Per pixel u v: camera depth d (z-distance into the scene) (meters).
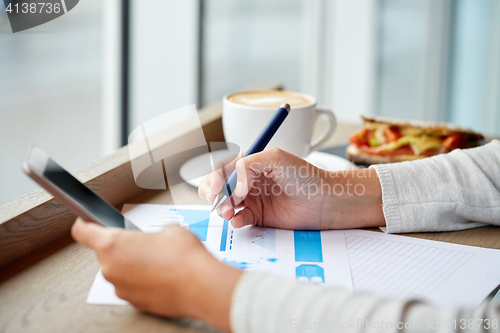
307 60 3.07
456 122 2.77
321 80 3.00
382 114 2.88
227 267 0.35
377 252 0.49
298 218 0.55
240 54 3.35
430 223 0.54
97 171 0.57
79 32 3.60
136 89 2.27
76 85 3.63
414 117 2.84
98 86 3.64
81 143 3.02
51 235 0.49
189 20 2.30
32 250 0.47
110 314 0.37
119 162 0.60
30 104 3.37
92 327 0.35
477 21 2.55
